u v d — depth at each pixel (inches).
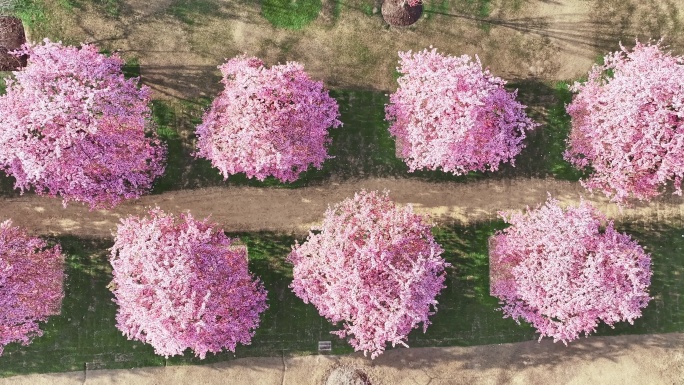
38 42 603.2
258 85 539.5
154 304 517.7
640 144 559.2
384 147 621.9
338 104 618.5
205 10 608.7
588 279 542.0
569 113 613.0
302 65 571.5
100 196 582.9
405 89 572.4
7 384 612.4
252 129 535.5
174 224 585.0
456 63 560.4
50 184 563.8
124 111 553.9
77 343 614.5
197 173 615.5
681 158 557.0
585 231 553.6
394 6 609.3
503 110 584.1
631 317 569.6
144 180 592.1
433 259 543.2
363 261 530.3
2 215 610.5
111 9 604.7
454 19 618.8
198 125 590.2
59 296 610.9
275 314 620.4
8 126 522.3
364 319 538.0
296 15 612.1
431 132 560.1
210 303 535.5
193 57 610.2
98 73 541.6
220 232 578.6
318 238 562.3
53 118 525.7
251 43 610.9
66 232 613.9
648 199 609.0
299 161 574.2
